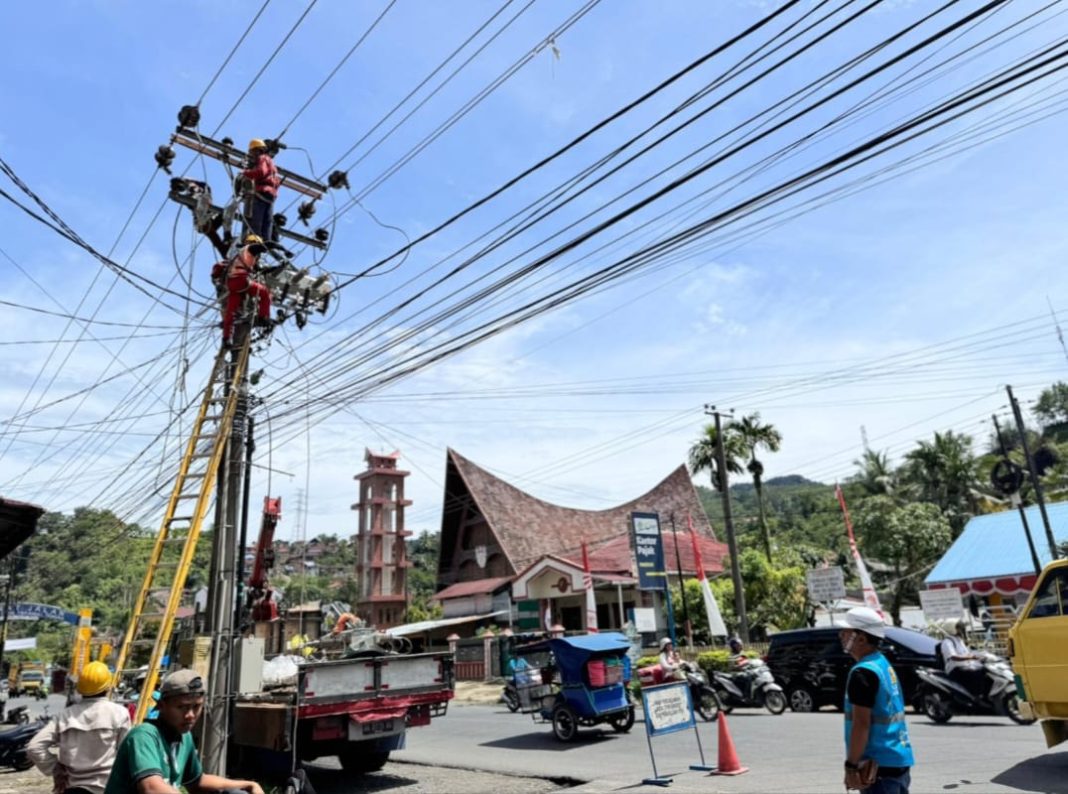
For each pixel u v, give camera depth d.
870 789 3.86
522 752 12.84
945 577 28.47
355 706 10.32
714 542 43.66
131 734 3.39
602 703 13.69
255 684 10.94
